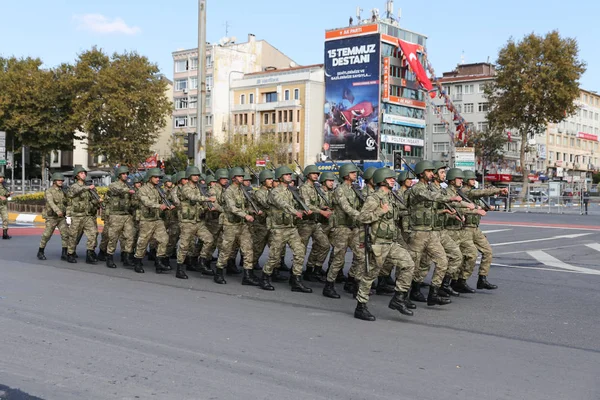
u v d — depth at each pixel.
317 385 5.65
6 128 54.22
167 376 5.86
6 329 7.50
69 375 5.86
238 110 73.31
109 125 52.66
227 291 10.68
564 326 8.23
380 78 63.59
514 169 74.81
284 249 13.08
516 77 50.91
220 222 11.66
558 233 23.23
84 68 51.62
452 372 6.12
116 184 13.23
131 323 7.95
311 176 11.41
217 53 74.50
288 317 8.60
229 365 6.23
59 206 14.14
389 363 6.39
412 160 67.75
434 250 9.49
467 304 9.76
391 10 67.00
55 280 11.29
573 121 94.12
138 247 12.63
